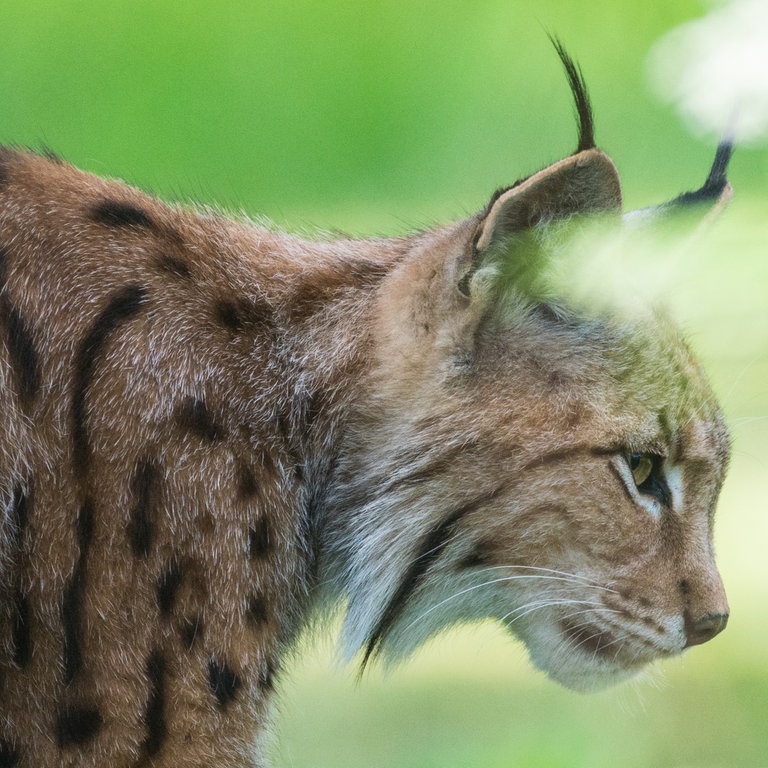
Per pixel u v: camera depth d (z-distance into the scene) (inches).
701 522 331.6
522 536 330.3
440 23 545.6
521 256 329.1
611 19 490.0
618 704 344.2
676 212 331.3
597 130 468.8
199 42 521.3
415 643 331.9
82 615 327.6
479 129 521.7
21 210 328.8
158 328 328.8
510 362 330.0
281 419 329.7
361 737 343.0
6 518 327.6
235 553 328.5
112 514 327.9
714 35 417.4
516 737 342.6
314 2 541.6
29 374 327.9
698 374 331.3
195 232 330.3
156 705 327.9
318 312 330.3
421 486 330.0
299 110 523.5
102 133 506.0
